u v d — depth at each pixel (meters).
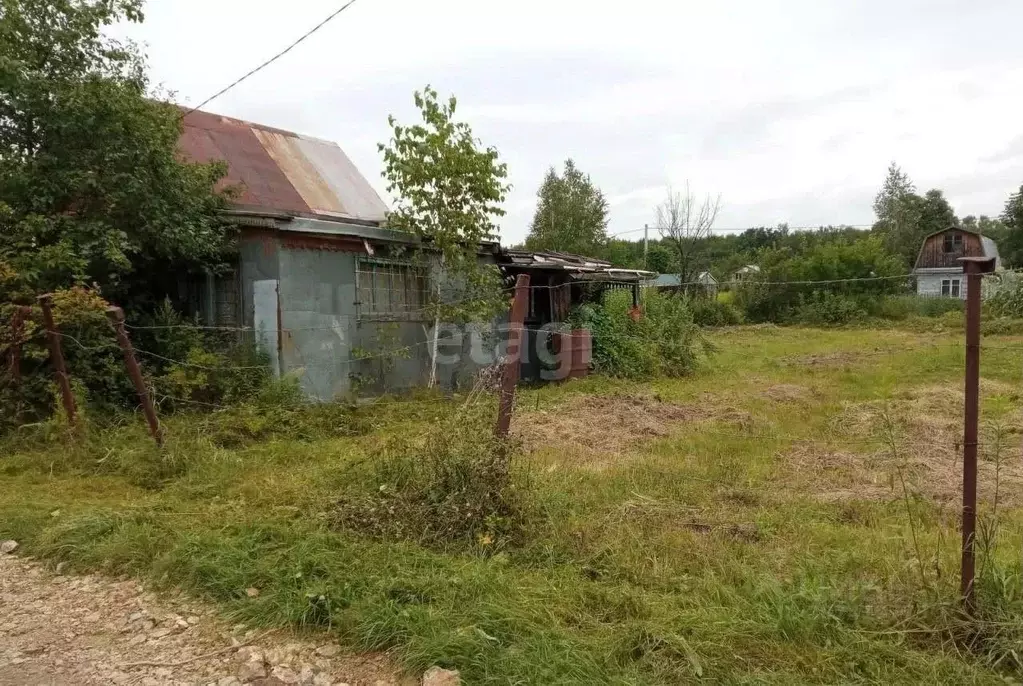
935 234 38.62
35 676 3.07
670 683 2.81
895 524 4.70
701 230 32.41
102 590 3.93
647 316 14.71
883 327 22.83
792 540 4.41
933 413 8.60
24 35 7.74
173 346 8.79
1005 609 3.14
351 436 8.01
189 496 5.59
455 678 2.86
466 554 4.06
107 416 7.79
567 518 4.68
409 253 11.23
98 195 8.12
